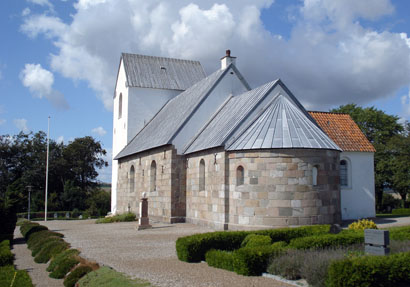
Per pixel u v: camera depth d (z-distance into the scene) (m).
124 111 37.44
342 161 25.98
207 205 21.59
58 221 35.34
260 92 22.58
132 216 29.39
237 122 20.78
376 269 7.92
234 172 19.48
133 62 38.72
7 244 14.70
